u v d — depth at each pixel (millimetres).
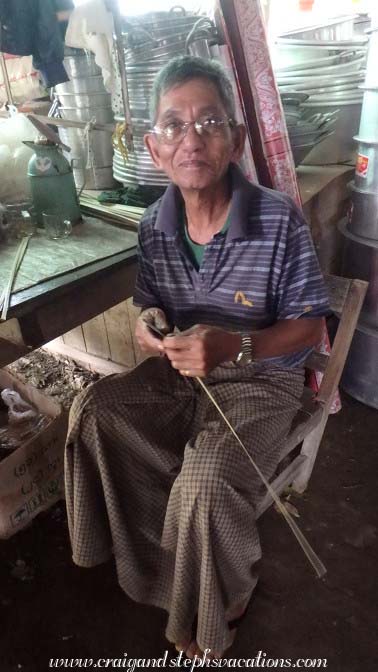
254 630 1370
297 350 1224
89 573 1534
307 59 2289
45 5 1454
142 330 1214
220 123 1048
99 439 1203
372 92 1719
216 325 1332
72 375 2312
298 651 1320
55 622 1410
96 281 1435
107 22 1470
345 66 2279
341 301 1372
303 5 3016
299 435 1372
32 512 1627
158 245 1277
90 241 1562
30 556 1595
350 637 1346
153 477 1284
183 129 1042
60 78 1591
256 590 1468
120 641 1359
